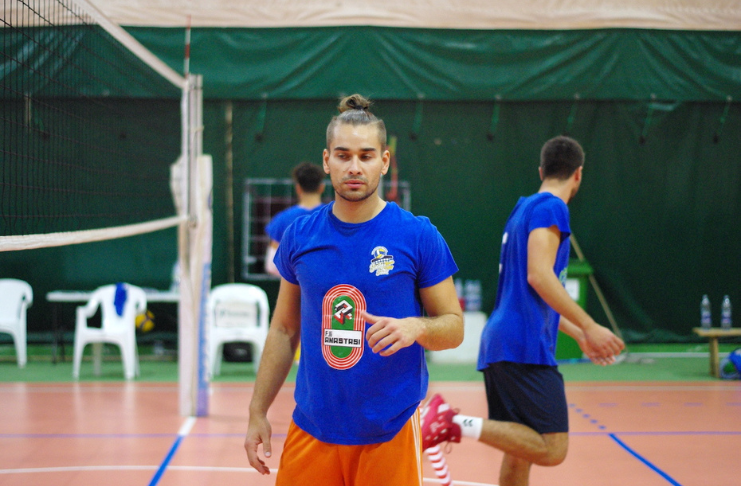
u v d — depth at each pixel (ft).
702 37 42.60
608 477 19.86
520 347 14.92
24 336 39.78
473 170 43.45
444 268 10.42
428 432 15.28
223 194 42.80
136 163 41.11
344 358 10.06
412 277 10.23
